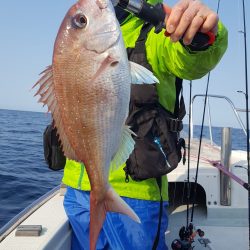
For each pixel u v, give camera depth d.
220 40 0.56
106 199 0.55
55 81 0.52
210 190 1.28
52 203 1.03
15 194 2.49
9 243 0.74
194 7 0.49
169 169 0.75
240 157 1.65
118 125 0.54
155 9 0.53
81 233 0.84
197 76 0.64
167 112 0.79
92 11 0.52
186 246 0.98
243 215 1.26
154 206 0.79
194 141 1.81
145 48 0.74
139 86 0.75
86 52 0.52
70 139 0.54
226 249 1.06
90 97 0.53
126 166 0.75
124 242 0.76
